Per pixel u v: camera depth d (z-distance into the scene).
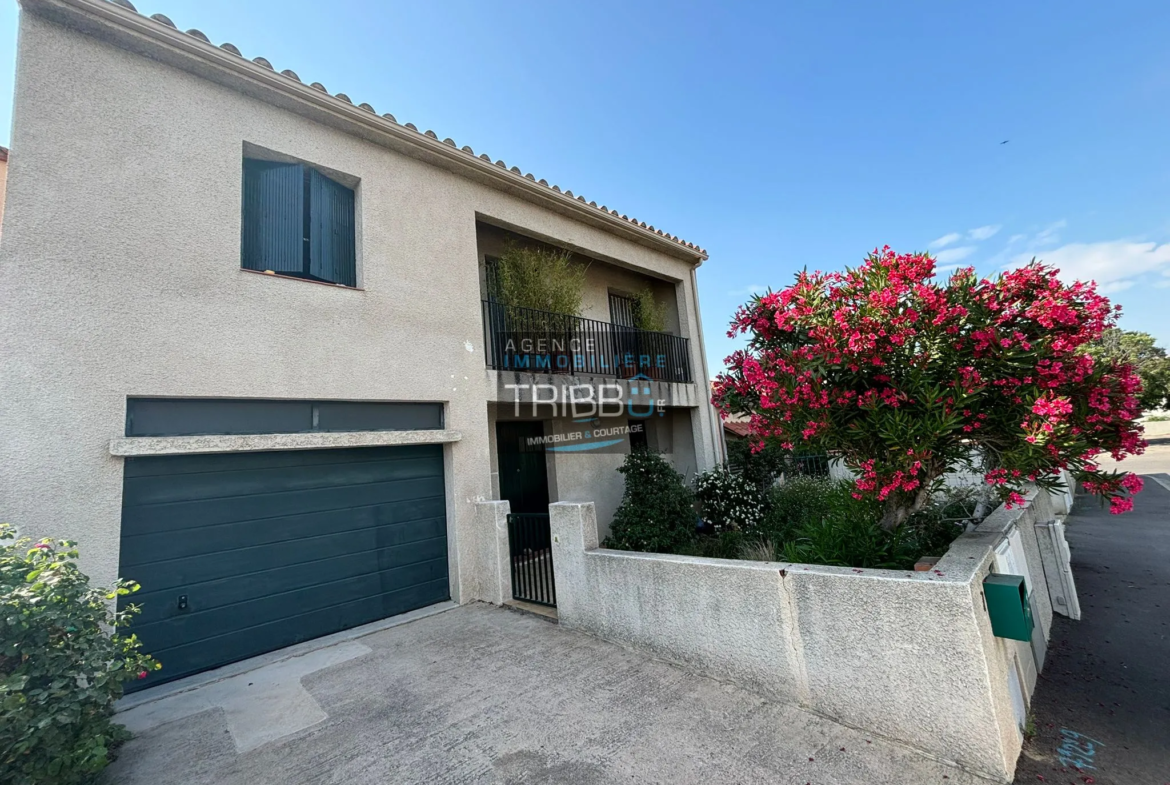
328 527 5.02
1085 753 2.61
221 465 4.45
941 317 3.25
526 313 7.44
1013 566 3.45
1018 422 3.26
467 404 6.15
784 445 4.16
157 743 3.09
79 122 4.02
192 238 4.41
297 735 3.11
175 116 4.49
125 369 3.94
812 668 2.96
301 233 5.36
